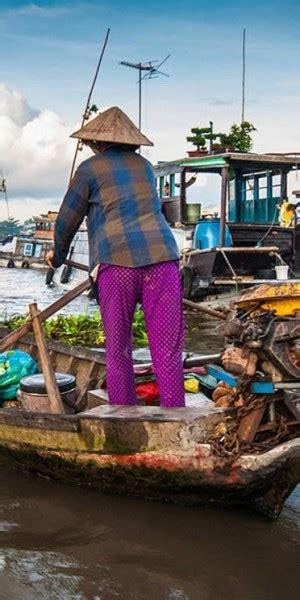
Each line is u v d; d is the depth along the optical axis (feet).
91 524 12.22
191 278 48.11
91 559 11.03
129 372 13.92
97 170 13.91
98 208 13.84
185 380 16.44
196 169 54.60
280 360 11.14
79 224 14.48
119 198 13.67
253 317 11.43
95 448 12.79
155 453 12.11
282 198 53.52
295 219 52.85
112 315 13.65
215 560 10.93
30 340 22.48
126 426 12.31
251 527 12.05
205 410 12.19
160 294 13.50
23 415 13.84
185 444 11.78
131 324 13.87
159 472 12.26
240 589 10.14
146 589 10.18
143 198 13.82
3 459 15.17
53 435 13.38
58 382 15.98
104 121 14.16
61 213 14.29
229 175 53.16
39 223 122.11
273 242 51.29
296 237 51.06
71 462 13.37
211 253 47.06
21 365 17.69
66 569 10.73
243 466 11.43
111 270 13.47
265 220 55.42
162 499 13.03
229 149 56.85
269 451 11.12
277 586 10.21
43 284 78.38
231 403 12.04
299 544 11.43
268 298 11.34
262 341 11.16
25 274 100.68
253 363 11.33
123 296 13.57
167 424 11.90
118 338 13.71
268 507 12.19
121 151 14.21
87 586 10.27
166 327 13.55
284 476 11.94
